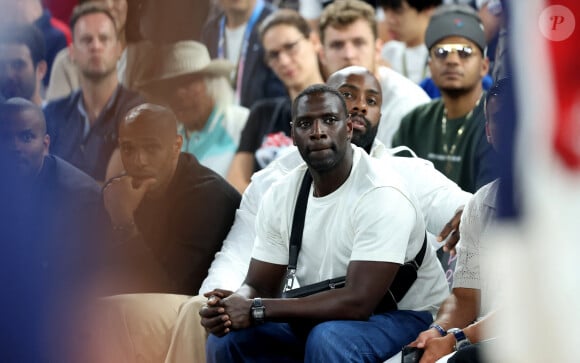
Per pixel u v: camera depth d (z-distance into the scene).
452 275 9.70
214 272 10.54
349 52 13.30
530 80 3.93
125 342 9.81
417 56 14.88
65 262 10.05
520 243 3.95
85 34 13.90
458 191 10.16
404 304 8.80
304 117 8.49
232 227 10.90
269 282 8.95
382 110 13.01
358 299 8.27
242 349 8.45
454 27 12.09
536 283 3.93
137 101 13.91
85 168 13.52
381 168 8.71
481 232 8.45
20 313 9.18
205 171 11.17
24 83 13.56
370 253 8.34
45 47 14.07
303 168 8.93
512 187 3.98
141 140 10.98
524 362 3.94
